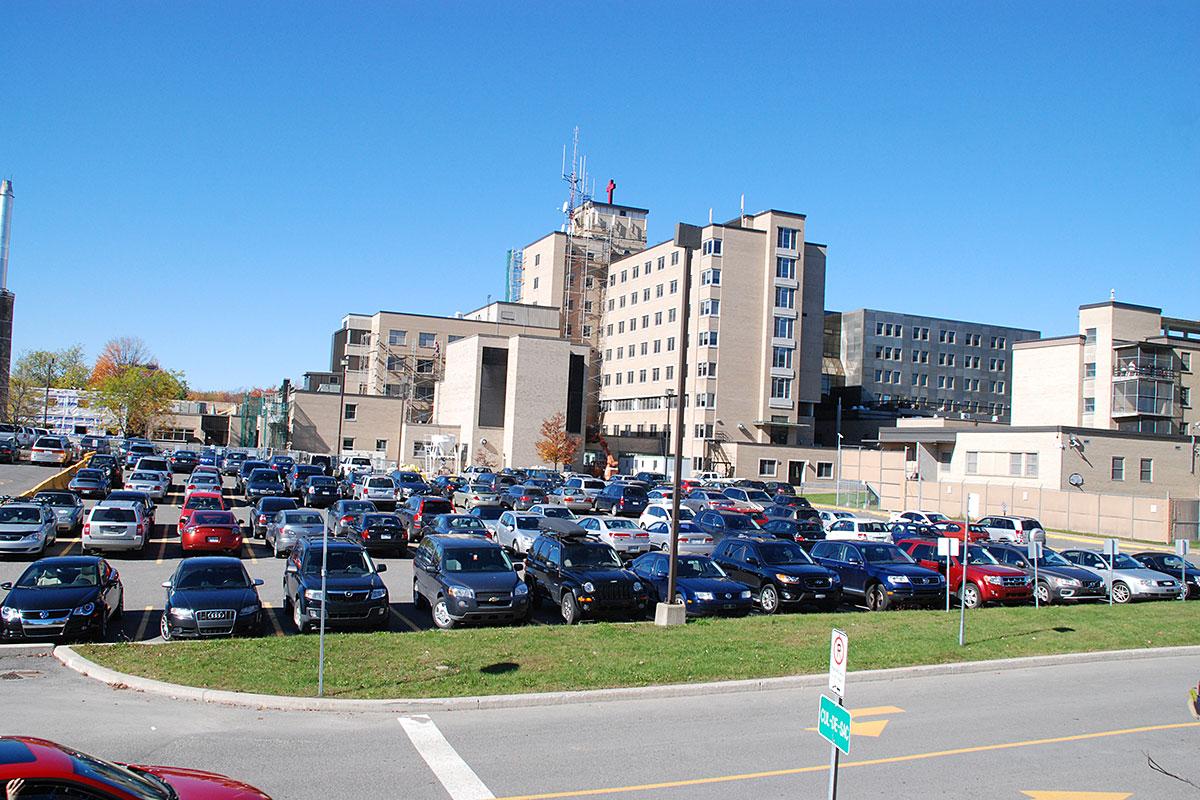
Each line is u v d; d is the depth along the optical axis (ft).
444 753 32.30
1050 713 41.37
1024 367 238.68
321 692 38.42
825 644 52.03
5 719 34.32
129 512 91.71
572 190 371.76
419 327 326.65
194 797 19.93
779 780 30.73
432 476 218.79
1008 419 350.84
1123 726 39.52
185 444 313.32
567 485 167.84
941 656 50.80
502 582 59.21
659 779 30.35
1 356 259.60
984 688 46.06
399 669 42.65
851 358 376.48
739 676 44.24
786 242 288.30
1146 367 214.48
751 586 72.43
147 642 50.83
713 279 280.72
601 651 47.73
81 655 43.68
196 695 37.99
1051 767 33.35
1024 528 130.62
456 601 57.57
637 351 322.55
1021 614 66.18
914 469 216.13
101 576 54.70
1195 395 220.02
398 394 321.32
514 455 260.42
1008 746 35.88
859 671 46.65
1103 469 180.75
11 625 49.75
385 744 33.12
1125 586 81.66
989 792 30.40
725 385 279.49
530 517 104.37
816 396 299.99
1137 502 153.99
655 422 307.17
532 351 264.52
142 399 309.63
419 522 112.16
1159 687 47.70
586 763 31.73
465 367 276.41
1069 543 146.30
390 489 144.97
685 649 49.01
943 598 73.77
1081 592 77.97
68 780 17.15
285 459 216.54
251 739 33.14
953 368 386.11
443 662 44.04
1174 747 36.52
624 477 231.71
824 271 305.73
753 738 35.53
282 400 296.10
